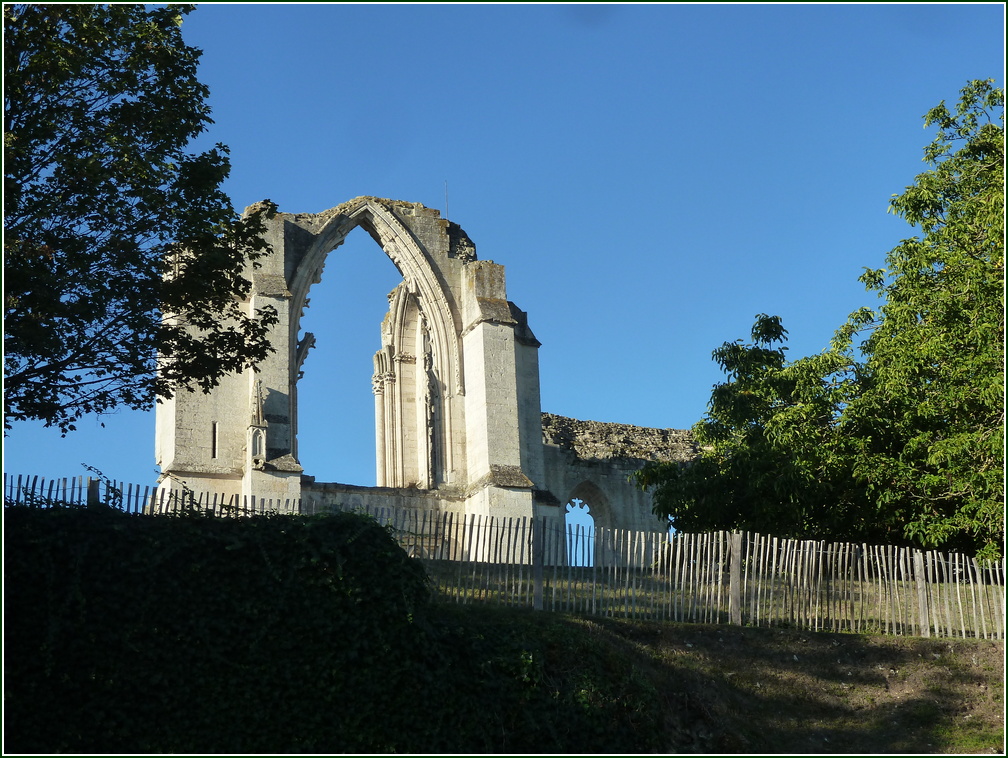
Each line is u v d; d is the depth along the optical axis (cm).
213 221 2780
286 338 4250
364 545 2366
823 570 2994
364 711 2238
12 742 2036
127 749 2098
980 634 2912
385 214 4666
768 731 2509
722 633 2781
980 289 3438
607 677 2433
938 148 3819
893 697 2655
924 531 3494
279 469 4053
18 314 2528
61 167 2617
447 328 4650
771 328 4212
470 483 4469
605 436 5522
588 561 2856
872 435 3675
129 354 2694
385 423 4775
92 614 2158
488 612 2628
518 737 2302
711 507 3838
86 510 2252
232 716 2173
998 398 3316
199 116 2834
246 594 2264
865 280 3891
